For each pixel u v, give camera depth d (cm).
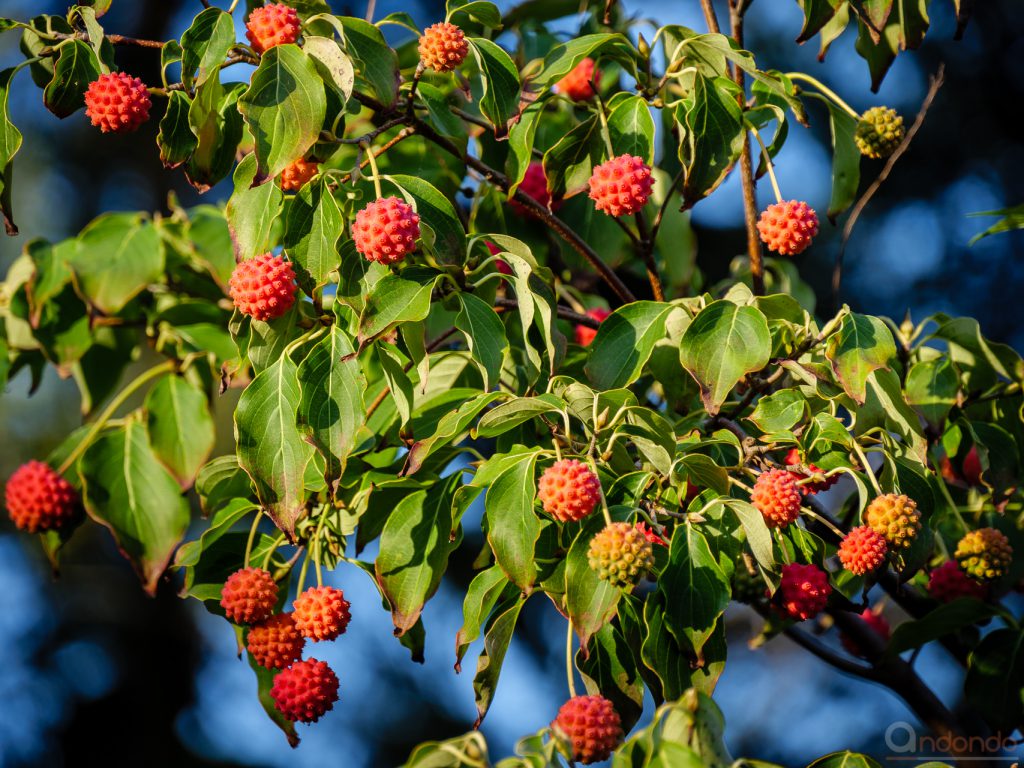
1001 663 142
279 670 139
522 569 131
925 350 146
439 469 139
